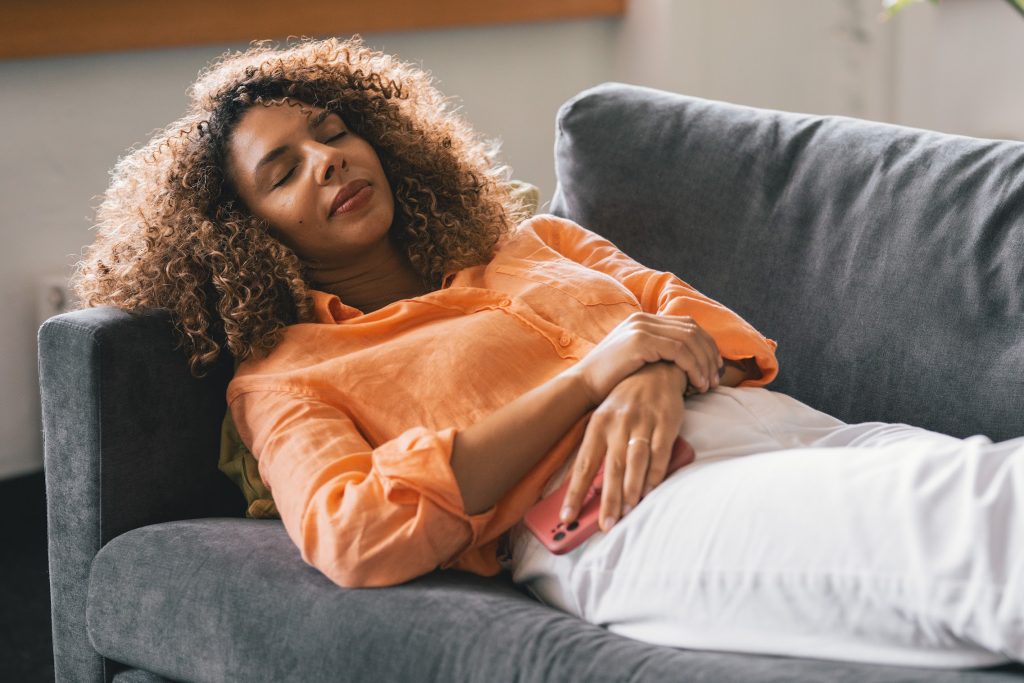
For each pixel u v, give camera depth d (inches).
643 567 42.9
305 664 43.7
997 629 35.3
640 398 47.7
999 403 54.1
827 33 127.8
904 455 40.0
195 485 54.7
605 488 45.4
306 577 45.6
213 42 96.4
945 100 131.4
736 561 40.4
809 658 39.2
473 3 110.7
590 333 54.2
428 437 46.0
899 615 37.5
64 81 92.3
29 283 93.7
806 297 60.6
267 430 49.8
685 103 67.6
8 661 77.4
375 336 53.9
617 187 65.7
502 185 65.1
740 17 122.3
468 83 115.1
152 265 55.1
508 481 46.6
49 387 52.1
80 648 53.0
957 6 129.0
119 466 51.6
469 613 41.8
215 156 57.5
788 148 63.7
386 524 44.2
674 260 63.8
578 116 67.9
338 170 55.6
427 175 61.4
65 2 88.7
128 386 51.6
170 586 48.2
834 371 58.8
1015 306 54.7
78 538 52.2
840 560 38.3
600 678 38.0
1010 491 36.9
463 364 51.8
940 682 34.8
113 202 60.1
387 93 61.8
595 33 123.5
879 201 59.7
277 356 53.2
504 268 57.5
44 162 92.7
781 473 41.3
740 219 63.1
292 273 55.2
